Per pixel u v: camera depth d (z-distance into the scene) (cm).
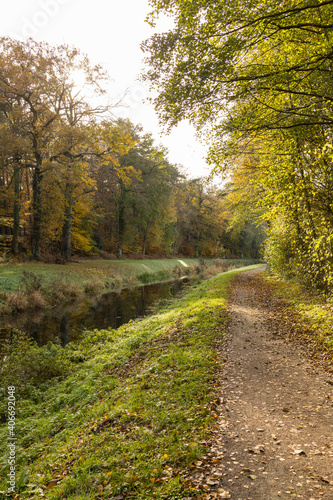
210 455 390
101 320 1599
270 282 2117
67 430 580
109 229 4691
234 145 818
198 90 683
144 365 788
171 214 5266
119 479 367
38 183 2470
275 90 714
